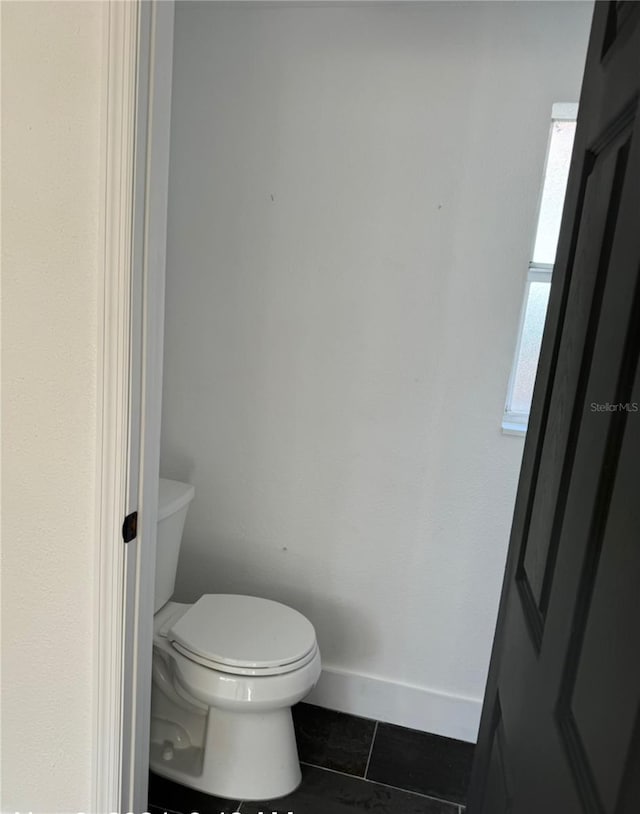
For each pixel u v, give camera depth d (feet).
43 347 3.80
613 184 2.45
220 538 7.13
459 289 6.09
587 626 2.21
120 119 3.42
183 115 6.44
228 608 6.17
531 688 2.83
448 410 6.29
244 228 6.48
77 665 4.14
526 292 6.04
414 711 6.85
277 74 6.17
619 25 2.59
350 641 6.96
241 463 6.93
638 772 1.66
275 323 6.57
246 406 6.80
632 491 1.91
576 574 2.39
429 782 6.07
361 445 6.57
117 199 3.51
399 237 6.14
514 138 5.76
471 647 6.66
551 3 5.54
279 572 7.04
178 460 7.11
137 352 3.74
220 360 6.79
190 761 5.81
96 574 3.95
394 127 5.99
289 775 5.76
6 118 3.61
